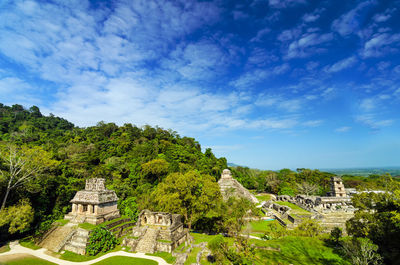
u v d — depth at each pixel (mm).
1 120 117625
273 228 41219
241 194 69062
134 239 31344
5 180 33594
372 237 26469
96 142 97188
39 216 37031
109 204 38062
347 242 28109
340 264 26766
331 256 28594
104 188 38688
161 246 29562
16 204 34031
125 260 26750
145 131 118938
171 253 28609
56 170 46438
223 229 39031
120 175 65438
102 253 29062
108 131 119312
